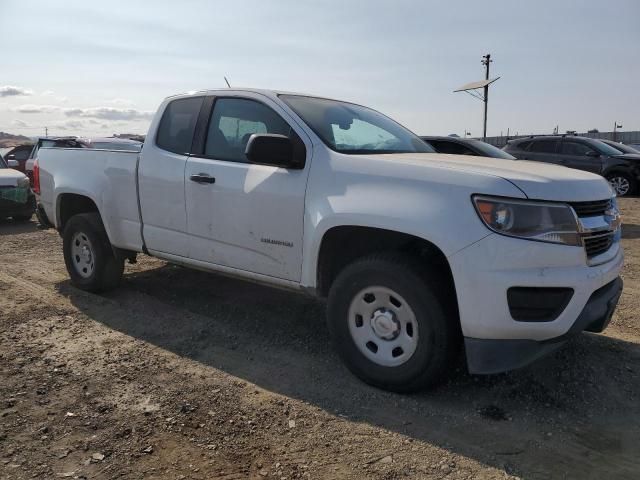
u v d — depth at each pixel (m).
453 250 3.13
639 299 5.59
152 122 4.90
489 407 3.37
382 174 3.49
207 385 3.65
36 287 5.82
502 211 3.08
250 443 2.98
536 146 15.94
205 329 4.62
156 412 3.28
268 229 3.97
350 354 3.66
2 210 10.30
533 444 2.99
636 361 4.03
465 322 3.16
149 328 4.66
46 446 2.91
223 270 4.37
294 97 4.38
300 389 3.60
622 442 3.03
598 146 15.29
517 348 3.15
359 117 4.62
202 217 4.38
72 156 5.57
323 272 3.81
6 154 16.19
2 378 3.69
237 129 4.33
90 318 4.90
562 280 3.08
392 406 3.38
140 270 6.42
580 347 4.23
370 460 2.84
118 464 2.77
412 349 3.39
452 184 3.24
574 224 3.14
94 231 5.34
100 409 3.30
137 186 4.88
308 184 3.76
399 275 3.34
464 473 2.74
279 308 5.14
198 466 2.77
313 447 2.95
